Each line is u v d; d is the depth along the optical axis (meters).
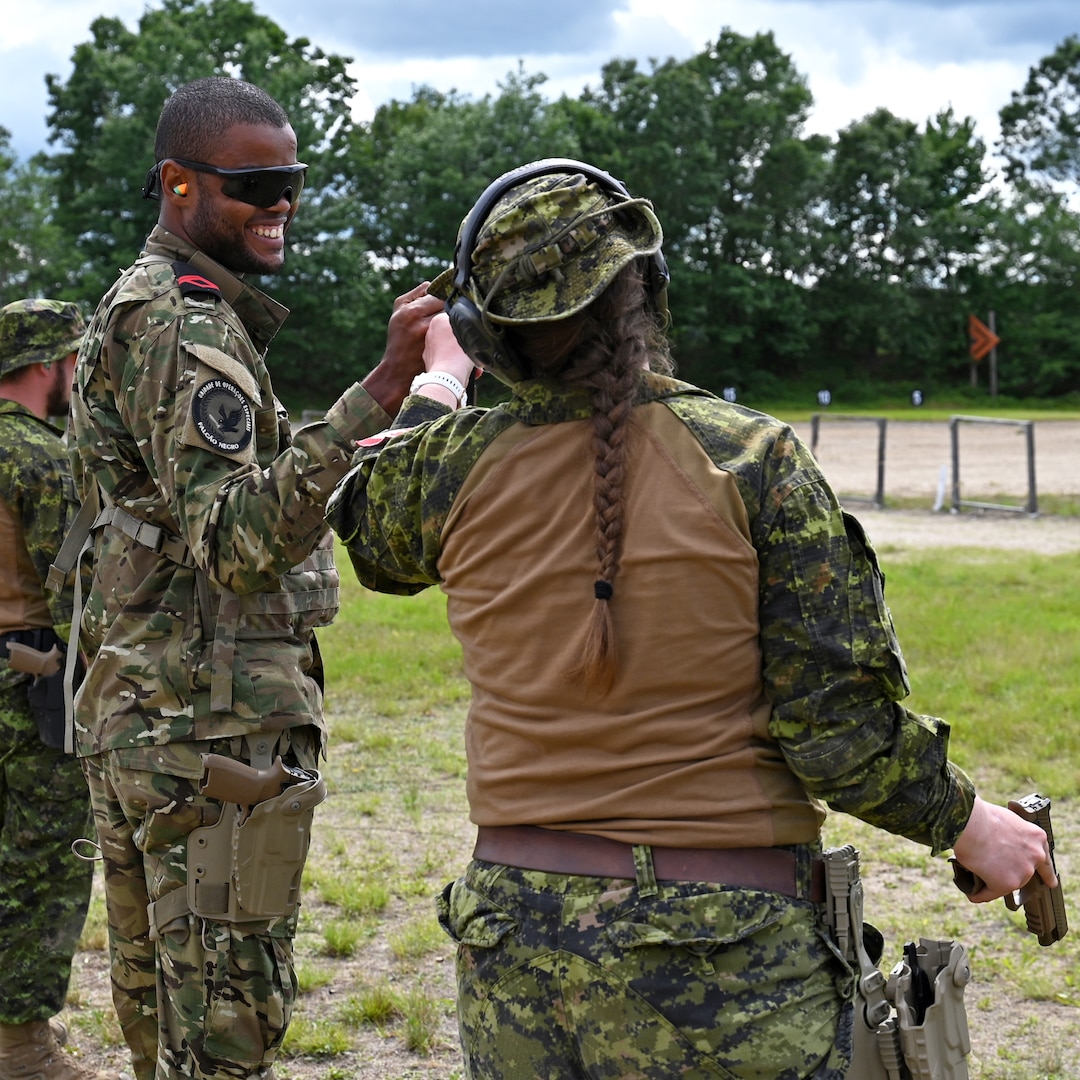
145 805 2.46
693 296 63.47
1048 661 8.06
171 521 2.47
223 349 2.35
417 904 4.61
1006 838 1.69
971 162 73.88
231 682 2.46
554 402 1.69
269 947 2.51
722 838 1.58
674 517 1.59
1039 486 19.84
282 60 57.78
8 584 3.26
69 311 3.47
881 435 17.61
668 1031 1.54
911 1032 1.66
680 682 1.59
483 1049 1.65
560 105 63.97
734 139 66.56
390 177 61.03
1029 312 66.50
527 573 1.67
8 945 3.22
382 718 7.23
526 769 1.66
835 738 1.57
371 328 55.91
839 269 67.19
